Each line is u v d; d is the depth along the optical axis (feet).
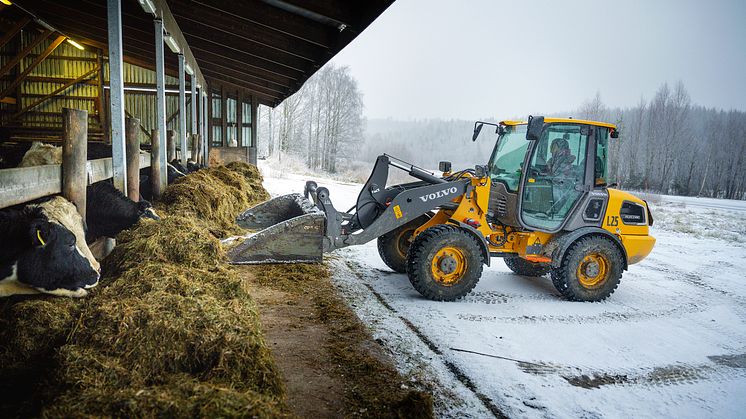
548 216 17.99
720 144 188.96
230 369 8.66
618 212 18.34
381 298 16.80
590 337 14.48
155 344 8.78
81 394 7.35
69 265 10.29
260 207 22.07
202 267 12.71
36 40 43.75
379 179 18.78
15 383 8.50
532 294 18.49
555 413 10.14
